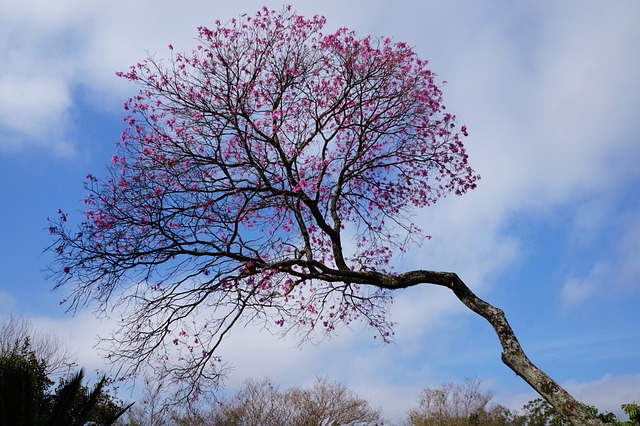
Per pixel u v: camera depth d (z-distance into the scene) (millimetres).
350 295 11648
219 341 9766
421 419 31422
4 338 16062
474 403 31609
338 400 26344
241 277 9680
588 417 8117
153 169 9781
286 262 9898
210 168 10281
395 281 10148
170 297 9453
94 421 14570
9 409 9766
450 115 11211
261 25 10406
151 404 17375
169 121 10477
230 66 10102
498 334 9328
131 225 9211
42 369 16156
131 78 10305
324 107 11047
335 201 11211
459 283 9984
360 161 11539
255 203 10414
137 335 9484
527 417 31141
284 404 25859
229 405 24922
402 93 10961
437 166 11484
